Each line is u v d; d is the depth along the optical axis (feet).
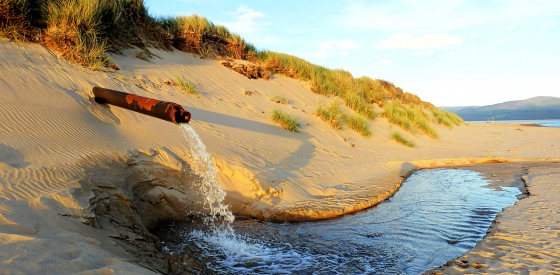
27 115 18.45
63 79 24.13
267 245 16.02
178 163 20.35
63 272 8.50
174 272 12.81
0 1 26.07
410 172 33.94
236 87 41.73
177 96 31.45
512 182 27.78
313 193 23.93
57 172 14.30
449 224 18.39
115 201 14.65
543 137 67.97
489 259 13.30
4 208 10.83
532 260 13.00
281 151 29.37
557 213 18.60
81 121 20.30
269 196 21.81
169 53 40.68
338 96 56.44
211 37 49.47
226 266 13.76
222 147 24.58
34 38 27.37
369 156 37.70
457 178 30.81
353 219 19.83
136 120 23.45
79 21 29.40
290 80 54.60
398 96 78.79
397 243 16.02
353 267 13.65
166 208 18.97
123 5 36.11
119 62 31.86
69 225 11.30
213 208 20.52
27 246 9.18
